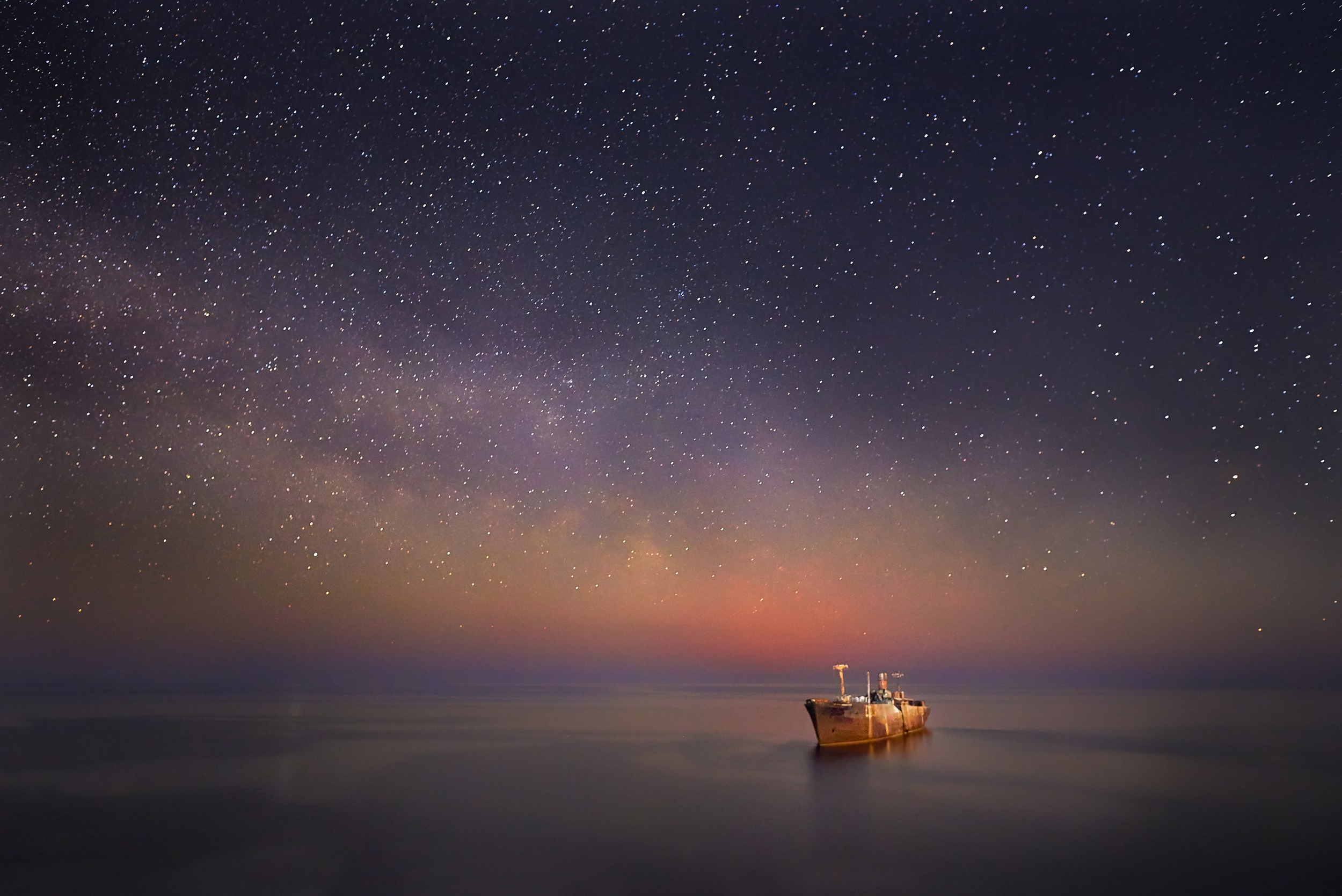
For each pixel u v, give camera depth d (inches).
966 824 1539.1
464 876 1205.7
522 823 1534.2
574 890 1147.3
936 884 1178.0
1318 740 3034.0
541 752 2640.3
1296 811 1660.9
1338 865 1273.4
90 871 1224.2
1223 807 1705.2
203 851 1327.5
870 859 1295.5
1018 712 4909.0
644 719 4205.2
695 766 2316.7
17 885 1163.9
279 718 3996.1
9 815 1589.6
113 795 1793.8
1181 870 1242.6
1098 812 1654.8
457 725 3713.1
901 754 2586.1
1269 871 1244.5
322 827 1491.1
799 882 1188.5
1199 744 2910.9
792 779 2069.4
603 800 1770.4
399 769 2225.6
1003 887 1167.0
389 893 1130.7
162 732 3216.0
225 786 1911.9
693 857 1304.1
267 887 1155.3
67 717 3902.6
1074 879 1201.4
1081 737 3144.7
